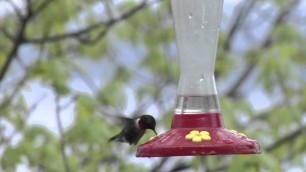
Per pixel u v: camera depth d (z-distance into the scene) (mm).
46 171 10383
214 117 6098
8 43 11562
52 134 10570
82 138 10469
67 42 12477
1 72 11039
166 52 13125
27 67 11273
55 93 10945
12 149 10328
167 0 12625
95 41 11711
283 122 11953
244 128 11844
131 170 11703
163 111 12047
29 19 10773
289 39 12328
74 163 10711
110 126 11578
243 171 9164
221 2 6574
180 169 13094
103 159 11625
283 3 13391
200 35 6512
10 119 10914
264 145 11477
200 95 6191
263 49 12844
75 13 11492
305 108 12203
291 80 11812
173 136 5934
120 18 11570
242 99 12609
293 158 12234
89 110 11203
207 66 6410
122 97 12641
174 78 13391
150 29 12914
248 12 13719
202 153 5699
